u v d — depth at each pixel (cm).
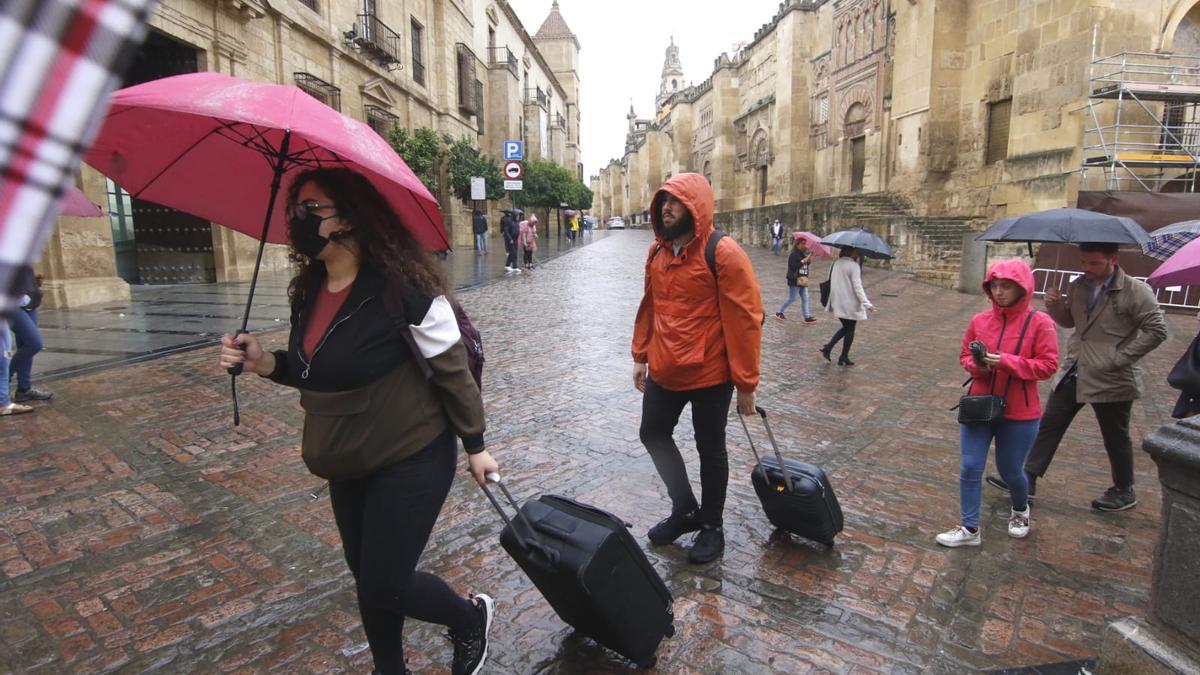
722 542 356
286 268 1767
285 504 405
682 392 337
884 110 2661
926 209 2167
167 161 212
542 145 5025
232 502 407
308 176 196
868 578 337
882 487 452
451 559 353
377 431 197
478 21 3612
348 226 192
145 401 596
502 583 332
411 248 202
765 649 283
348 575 333
